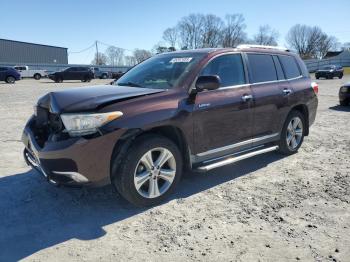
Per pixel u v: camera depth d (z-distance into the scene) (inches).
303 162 233.0
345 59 2721.5
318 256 124.1
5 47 2546.8
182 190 183.0
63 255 125.0
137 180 155.0
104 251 127.4
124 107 151.0
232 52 202.5
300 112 251.8
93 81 1611.7
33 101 590.6
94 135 143.6
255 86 208.7
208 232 140.5
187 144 171.3
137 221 149.6
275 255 124.7
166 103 162.1
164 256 124.3
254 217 153.2
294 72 248.5
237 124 195.2
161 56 213.9
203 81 166.6
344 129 346.3
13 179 196.9
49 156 145.7
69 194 176.2
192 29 3174.2
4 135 306.3
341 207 163.3
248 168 219.3
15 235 138.2
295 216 154.3
